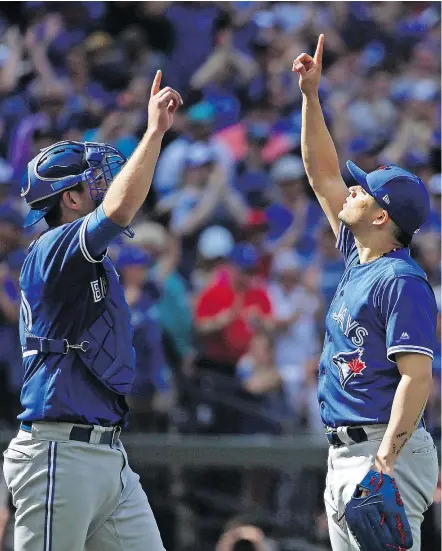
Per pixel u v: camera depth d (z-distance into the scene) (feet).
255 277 101.14
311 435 86.43
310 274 103.45
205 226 113.70
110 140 121.80
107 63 133.80
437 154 135.33
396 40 147.23
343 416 45.88
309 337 97.55
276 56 140.56
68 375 45.85
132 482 48.44
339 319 46.39
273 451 80.28
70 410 45.57
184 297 94.53
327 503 47.85
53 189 47.26
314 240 112.37
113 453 46.75
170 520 81.66
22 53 133.59
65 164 47.42
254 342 92.43
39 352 46.14
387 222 46.50
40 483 45.57
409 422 43.32
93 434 45.98
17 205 111.65
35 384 46.11
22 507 46.14
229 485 82.38
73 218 47.96
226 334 92.32
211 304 93.76
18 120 124.98
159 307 92.38
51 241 45.68
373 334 45.34
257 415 87.20
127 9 143.84
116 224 44.06
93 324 46.26
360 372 45.55
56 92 128.06
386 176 46.55
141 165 43.52
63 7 139.85
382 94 138.31
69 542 45.73
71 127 124.26
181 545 81.66
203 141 123.44
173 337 91.09
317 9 148.56
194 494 82.12
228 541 77.61
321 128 53.16
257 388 88.22
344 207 47.67
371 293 45.27
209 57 140.46
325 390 47.03
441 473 83.87
